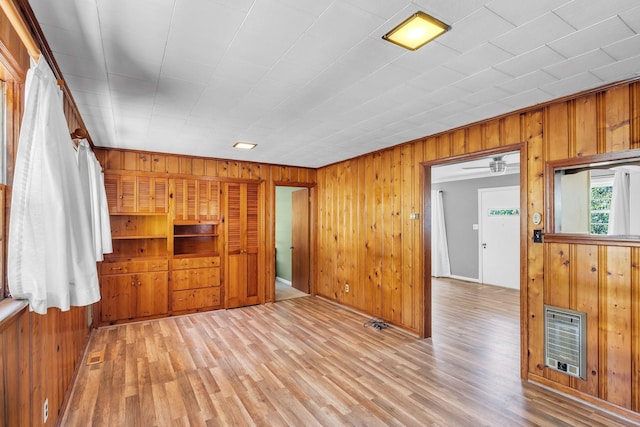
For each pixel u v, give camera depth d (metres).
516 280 6.56
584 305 2.51
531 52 1.95
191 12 1.56
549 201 2.71
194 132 3.64
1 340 1.25
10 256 1.40
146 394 2.57
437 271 7.89
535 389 2.68
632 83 2.29
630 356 2.28
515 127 2.98
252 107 2.88
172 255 4.64
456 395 2.58
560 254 2.65
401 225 4.18
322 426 2.19
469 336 3.88
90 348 3.46
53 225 1.48
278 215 7.53
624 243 2.31
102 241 3.58
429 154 3.82
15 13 1.26
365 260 4.78
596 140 2.45
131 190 4.45
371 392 2.62
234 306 5.12
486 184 7.12
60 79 2.15
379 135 3.79
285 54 1.97
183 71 2.18
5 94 1.46
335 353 3.38
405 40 1.82
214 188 5.03
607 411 2.36
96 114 3.02
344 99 2.70
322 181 5.88
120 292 4.28
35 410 1.66
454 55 1.99
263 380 2.80
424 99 2.70
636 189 2.65
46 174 1.48
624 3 1.49
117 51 1.92
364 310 4.77
